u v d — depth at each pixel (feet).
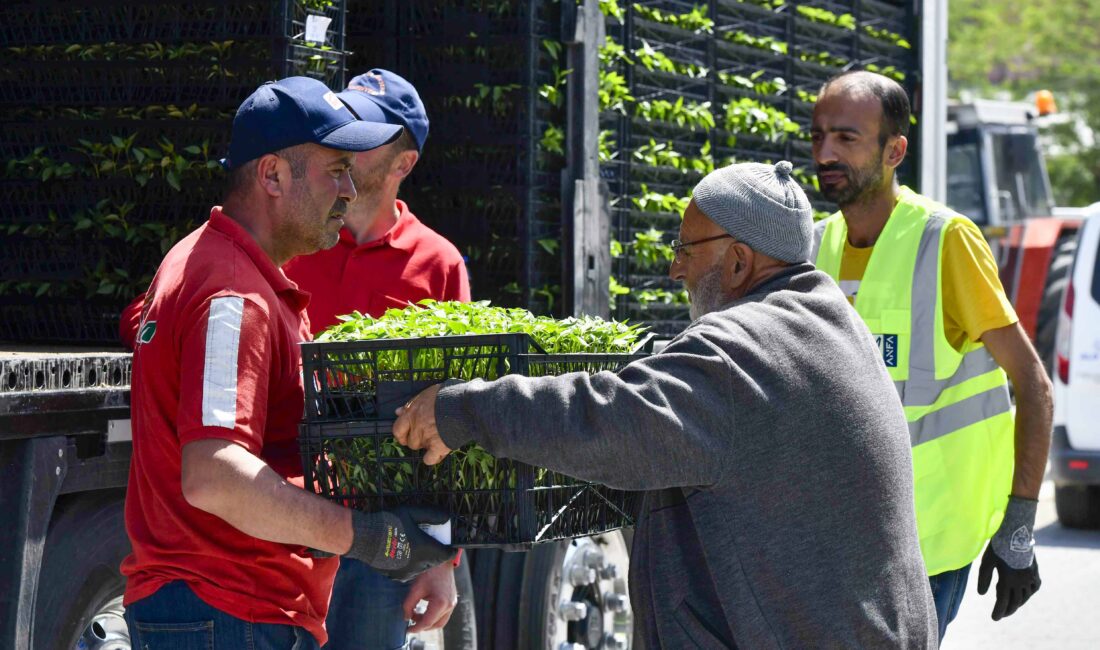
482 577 16.93
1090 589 27.12
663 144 20.26
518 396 9.02
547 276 17.87
